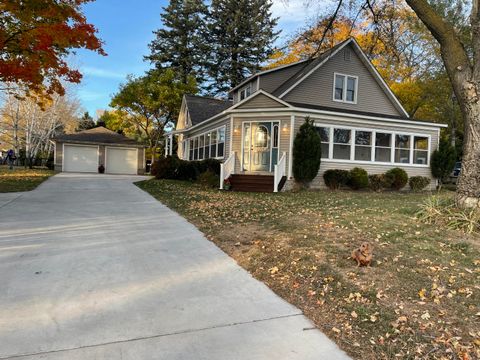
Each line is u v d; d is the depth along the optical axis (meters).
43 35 9.95
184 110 26.45
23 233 6.19
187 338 2.95
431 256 4.78
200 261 5.01
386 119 15.30
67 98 35.25
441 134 23.66
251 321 3.30
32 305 3.46
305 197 11.42
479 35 6.46
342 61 16.69
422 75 21.97
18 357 2.60
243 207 9.20
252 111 14.47
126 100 29.00
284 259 4.89
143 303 3.59
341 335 3.08
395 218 6.96
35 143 35.44
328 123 14.62
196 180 16.81
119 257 5.04
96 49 10.74
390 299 3.65
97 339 2.88
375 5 10.87
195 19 35.50
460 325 3.16
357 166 15.16
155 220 7.78
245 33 35.41
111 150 26.69
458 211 6.52
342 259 4.71
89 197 11.03
